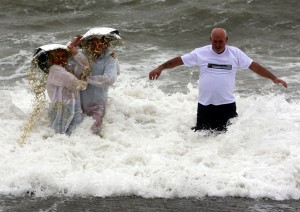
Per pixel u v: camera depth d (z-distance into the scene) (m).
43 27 23.11
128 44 20.08
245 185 7.97
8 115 10.48
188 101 11.83
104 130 9.89
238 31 22.27
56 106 9.74
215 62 9.66
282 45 20.34
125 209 7.46
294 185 8.01
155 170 8.38
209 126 9.91
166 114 10.97
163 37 21.36
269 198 7.80
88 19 24.14
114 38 10.00
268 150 8.95
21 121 10.29
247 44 20.42
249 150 9.07
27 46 19.83
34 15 25.22
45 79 10.05
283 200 7.76
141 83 13.91
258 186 7.96
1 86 14.48
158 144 9.38
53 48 9.66
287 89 14.21
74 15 24.72
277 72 16.25
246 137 9.33
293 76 15.70
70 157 8.77
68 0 26.52
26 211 7.40
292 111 11.34
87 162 8.73
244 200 7.74
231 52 9.70
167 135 9.77
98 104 10.14
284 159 8.71
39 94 10.41
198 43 20.91
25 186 7.89
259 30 22.25
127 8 25.48
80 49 10.37
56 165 8.44
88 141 9.32
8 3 26.27
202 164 8.61
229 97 9.79
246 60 9.67
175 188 7.85
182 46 20.27
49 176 7.95
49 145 9.07
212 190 7.90
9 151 8.88
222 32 9.48
